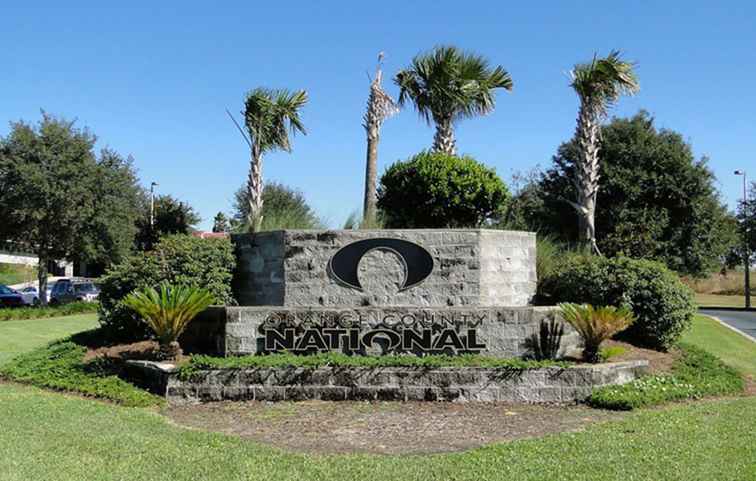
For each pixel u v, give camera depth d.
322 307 10.83
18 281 47.47
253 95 20.59
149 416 8.52
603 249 25.53
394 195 12.88
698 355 12.38
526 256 12.19
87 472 5.96
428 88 17.03
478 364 9.77
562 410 9.14
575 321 10.25
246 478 5.84
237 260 12.21
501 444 7.04
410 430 7.95
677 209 34.41
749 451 6.67
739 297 44.72
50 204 28.14
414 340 10.47
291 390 9.77
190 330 11.16
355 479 5.83
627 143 34.53
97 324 21.12
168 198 45.06
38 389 10.38
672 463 6.23
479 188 12.45
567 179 35.44
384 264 11.22
